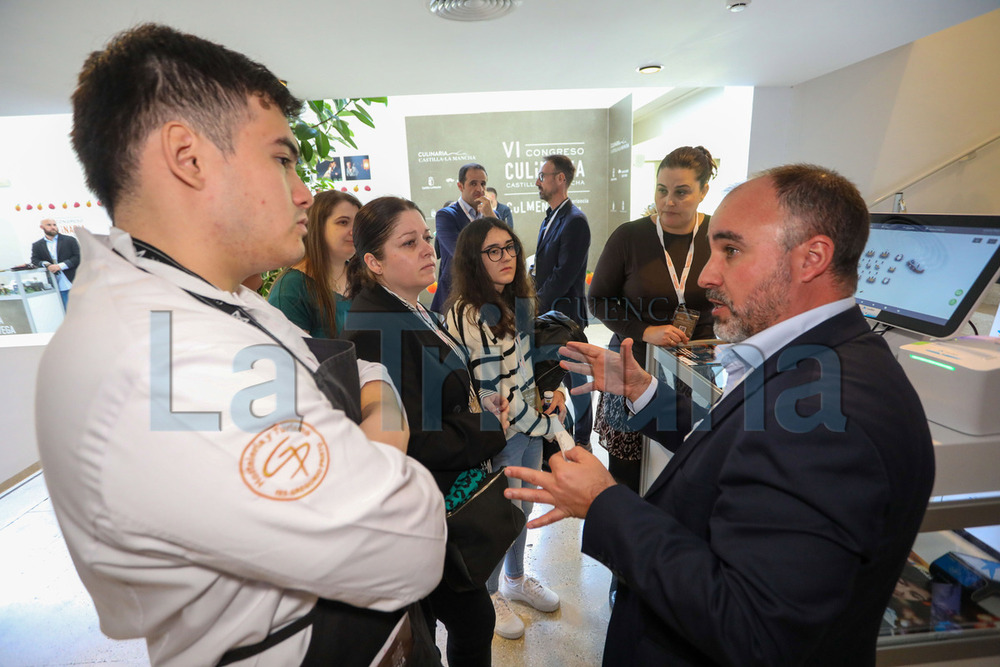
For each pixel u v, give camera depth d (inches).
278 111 22.5
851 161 134.0
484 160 214.4
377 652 23.9
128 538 16.9
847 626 25.2
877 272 58.7
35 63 87.8
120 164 20.3
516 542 68.9
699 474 27.8
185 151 20.0
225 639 19.7
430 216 216.4
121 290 18.6
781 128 135.1
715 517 24.2
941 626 46.7
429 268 52.6
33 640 69.4
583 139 216.7
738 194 29.3
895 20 85.4
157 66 19.5
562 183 117.8
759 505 22.2
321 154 127.4
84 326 17.7
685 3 76.4
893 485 21.9
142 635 20.5
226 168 20.8
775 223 27.4
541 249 120.8
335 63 98.5
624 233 80.4
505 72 109.8
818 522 20.9
